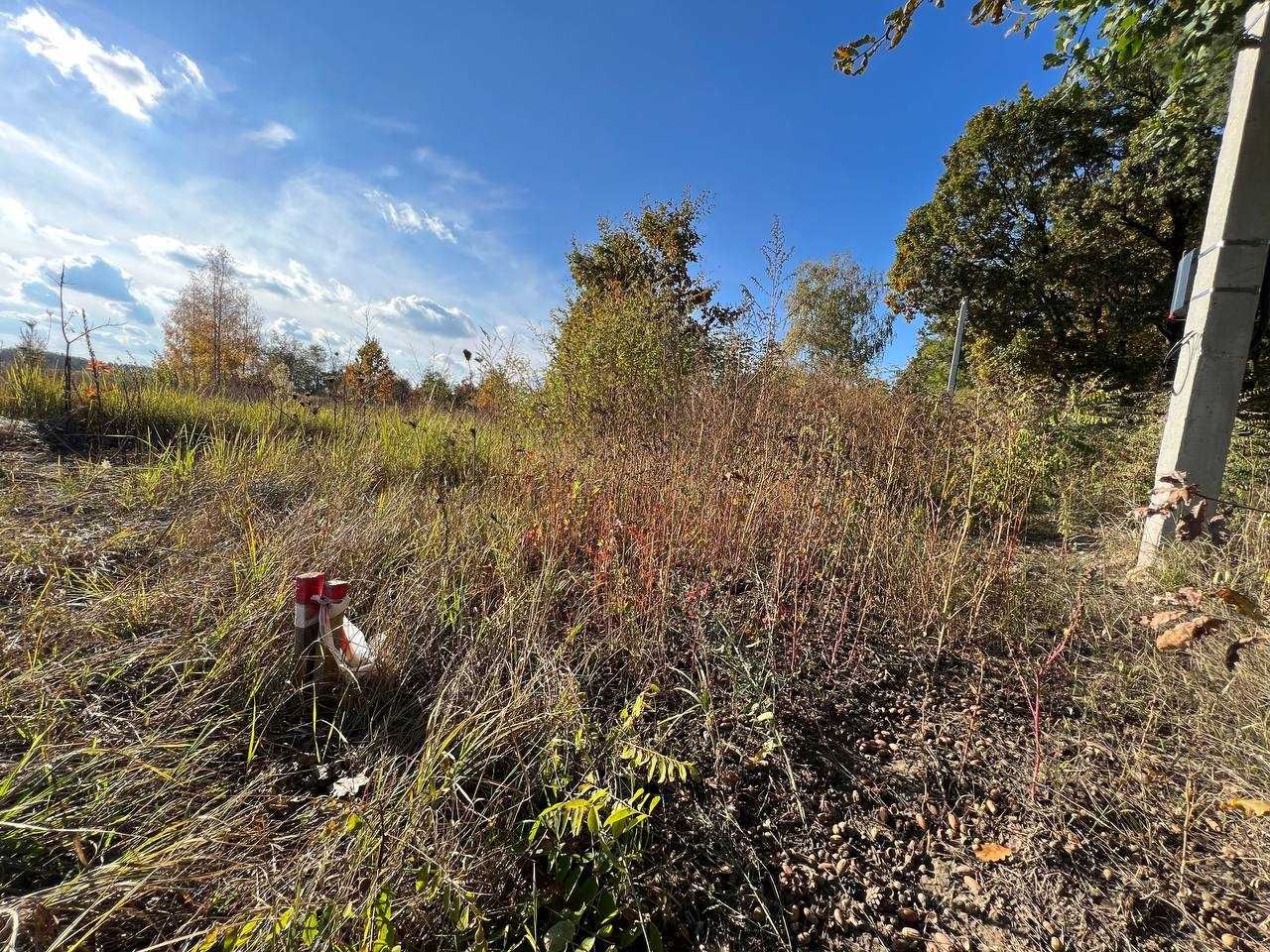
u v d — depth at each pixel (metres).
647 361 6.60
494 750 1.72
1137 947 1.42
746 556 3.27
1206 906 1.52
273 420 5.21
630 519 3.17
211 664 1.92
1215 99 3.88
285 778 1.62
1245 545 3.06
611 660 2.35
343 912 1.12
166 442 4.53
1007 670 2.57
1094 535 4.33
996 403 5.22
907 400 6.00
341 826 1.37
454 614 2.40
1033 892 1.57
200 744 1.65
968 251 15.41
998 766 2.03
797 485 3.83
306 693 1.92
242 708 1.81
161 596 2.14
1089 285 14.51
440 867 1.26
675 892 1.50
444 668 2.13
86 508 3.02
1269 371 10.05
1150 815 1.82
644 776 1.77
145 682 1.82
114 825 1.34
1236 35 3.10
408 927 1.22
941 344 18.56
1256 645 2.26
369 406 6.25
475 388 6.81
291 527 2.87
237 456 3.98
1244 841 1.71
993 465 4.65
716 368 6.47
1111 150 14.13
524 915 1.28
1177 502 2.00
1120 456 5.46
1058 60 3.57
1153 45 3.33
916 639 2.76
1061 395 6.93
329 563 2.60
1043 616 3.01
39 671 1.68
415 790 1.44
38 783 1.39
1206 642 2.49
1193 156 9.85
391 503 3.37
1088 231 13.73
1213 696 2.23
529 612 2.41
